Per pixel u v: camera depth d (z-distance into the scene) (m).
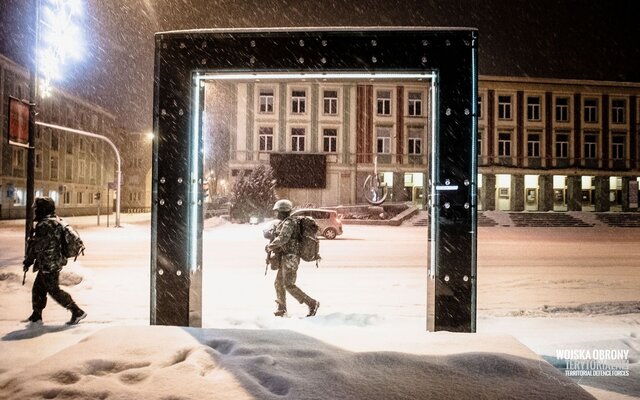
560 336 5.68
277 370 3.39
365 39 5.00
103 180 59.84
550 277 11.68
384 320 6.73
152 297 5.09
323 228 23.77
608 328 6.34
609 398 3.68
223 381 3.19
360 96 42.34
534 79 44.25
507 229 33.91
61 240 6.21
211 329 4.53
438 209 4.89
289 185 41.66
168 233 5.09
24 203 40.50
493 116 44.22
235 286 9.88
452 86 4.92
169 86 5.11
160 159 5.10
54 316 7.00
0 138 36.91
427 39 4.95
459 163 4.89
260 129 42.03
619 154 45.25
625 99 45.22
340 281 10.80
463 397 3.03
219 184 69.69
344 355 3.75
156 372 3.35
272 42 5.07
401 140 42.50
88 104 54.47
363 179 42.19
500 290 9.88
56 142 46.78
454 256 4.86
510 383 3.25
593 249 19.52
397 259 15.28
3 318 6.68
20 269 10.70
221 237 23.72
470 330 4.83
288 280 6.88
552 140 44.66
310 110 42.19
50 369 3.38
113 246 18.23
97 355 3.69
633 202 42.72
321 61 5.04
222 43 5.10
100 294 8.68
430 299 4.89
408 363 3.59
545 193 44.59
